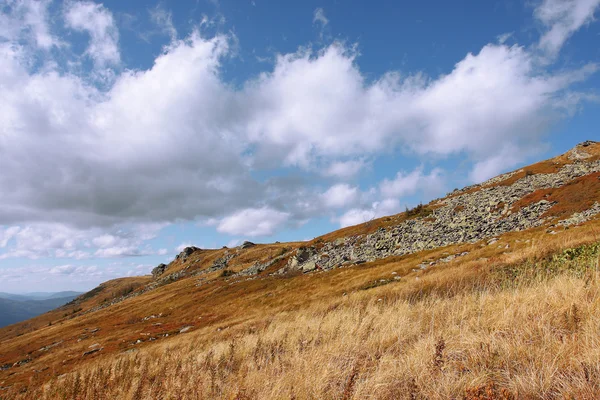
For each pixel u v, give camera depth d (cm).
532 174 7612
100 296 18950
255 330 1589
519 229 3947
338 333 820
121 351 3494
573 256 1422
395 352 620
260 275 6944
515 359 452
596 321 480
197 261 14850
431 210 7031
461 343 538
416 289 2034
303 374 546
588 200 4044
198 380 650
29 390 1019
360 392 450
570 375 380
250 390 552
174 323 5100
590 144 8250
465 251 3491
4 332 14975
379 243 5759
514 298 702
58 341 6228
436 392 400
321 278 4869
